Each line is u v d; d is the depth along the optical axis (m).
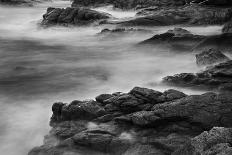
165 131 11.56
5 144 14.07
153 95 13.12
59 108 14.15
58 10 42.81
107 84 20.02
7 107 17.52
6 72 24.03
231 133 9.73
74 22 40.69
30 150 12.95
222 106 11.79
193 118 11.53
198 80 16.44
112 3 55.59
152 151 10.86
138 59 25.41
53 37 37.72
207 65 19.70
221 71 16.19
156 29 34.62
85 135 11.84
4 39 37.28
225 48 23.20
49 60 27.31
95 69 23.77
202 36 26.39
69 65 25.31
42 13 58.28
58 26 41.00
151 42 27.67
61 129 13.01
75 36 37.12
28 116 16.42
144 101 13.03
